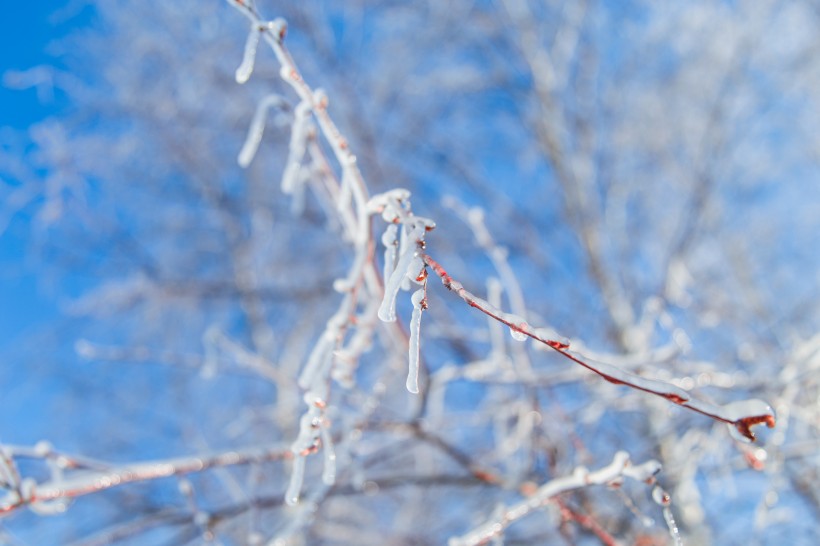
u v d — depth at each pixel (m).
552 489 1.90
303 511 2.17
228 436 4.81
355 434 2.49
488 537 1.91
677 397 1.20
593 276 4.54
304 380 1.65
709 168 4.62
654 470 1.69
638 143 5.27
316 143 1.94
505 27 5.34
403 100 5.41
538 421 2.67
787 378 2.52
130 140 5.39
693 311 4.07
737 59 4.95
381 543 3.84
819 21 4.95
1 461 1.76
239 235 5.45
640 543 2.85
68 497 1.98
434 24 5.46
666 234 5.05
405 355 2.43
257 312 5.22
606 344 4.45
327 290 5.03
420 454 3.94
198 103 5.38
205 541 2.65
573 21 5.27
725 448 3.00
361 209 1.68
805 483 3.06
